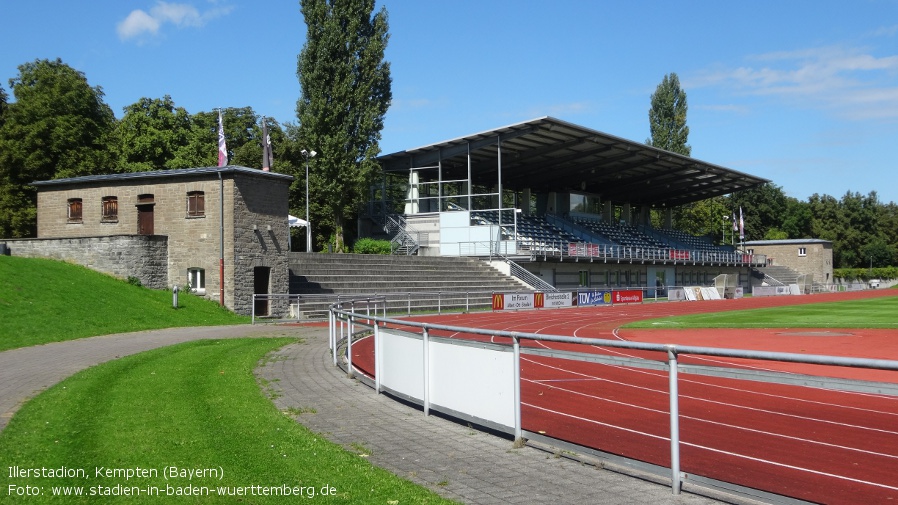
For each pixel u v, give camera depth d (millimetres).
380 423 9258
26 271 26312
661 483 6484
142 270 31422
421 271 45250
